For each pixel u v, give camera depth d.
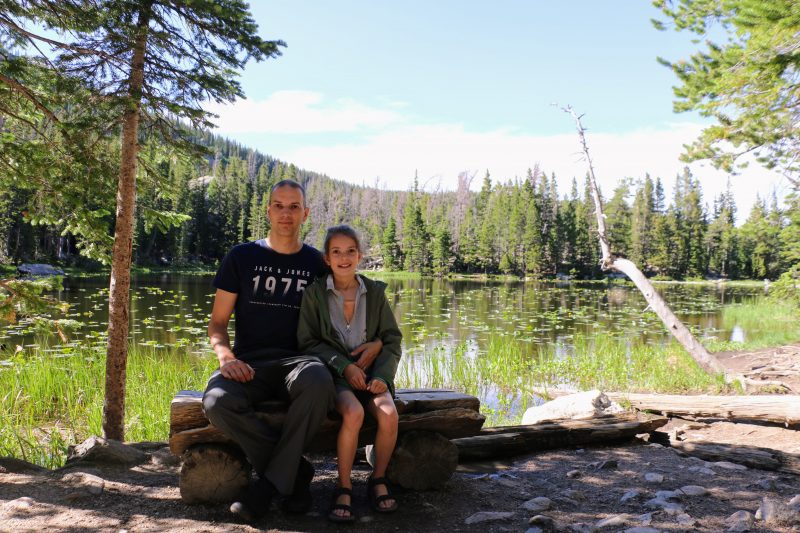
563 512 2.74
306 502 2.66
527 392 8.02
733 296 36.91
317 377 2.53
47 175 4.46
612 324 17.52
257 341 2.85
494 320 17.97
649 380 8.47
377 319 2.90
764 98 6.98
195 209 66.44
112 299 4.91
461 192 91.81
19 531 2.38
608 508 2.80
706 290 46.38
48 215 4.93
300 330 2.82
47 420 5.93
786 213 10.76
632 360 10.47
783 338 13.52
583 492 3.07
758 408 5.08
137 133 5.00
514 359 9.97
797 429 4.89
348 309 2.87
